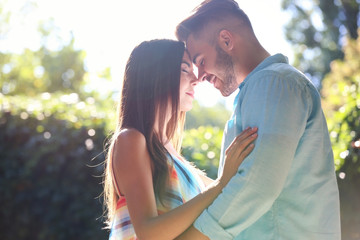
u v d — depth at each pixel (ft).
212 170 14.84
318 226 6.98
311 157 7.07
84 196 17.88
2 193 19.02
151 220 7.26
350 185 11.25
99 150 17.67
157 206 7.78
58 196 18.12
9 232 19.16
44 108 19.25
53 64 88.28
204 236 6.98
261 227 7.07
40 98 21.17
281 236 6.98
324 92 41.27
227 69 7.89
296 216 6.97
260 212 6.72
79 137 17.94
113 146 8.02
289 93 6.90
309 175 7.03
